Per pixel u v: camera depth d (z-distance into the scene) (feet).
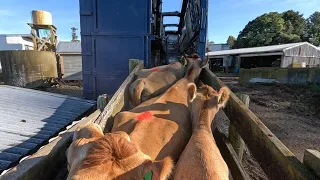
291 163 3.93
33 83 43.21
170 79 12.63
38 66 43.96
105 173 3.49
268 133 4.97
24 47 83.25
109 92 18.30
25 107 17.31
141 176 3.58
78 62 59.11
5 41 79.10
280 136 20.81
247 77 57.98
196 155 5.09
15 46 80.12
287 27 144.15
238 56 99.91
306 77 47.06
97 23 17.66
